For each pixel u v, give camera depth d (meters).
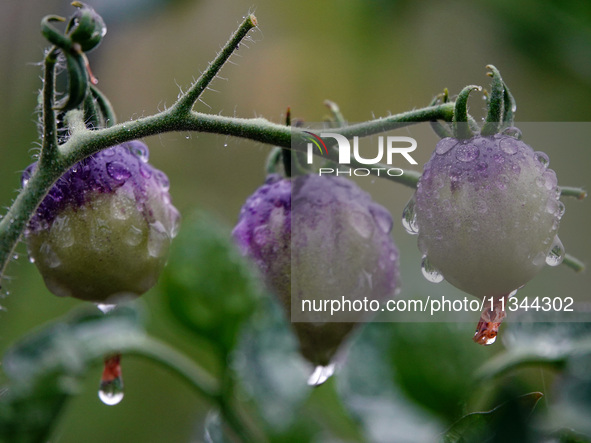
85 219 0.23
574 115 0.32
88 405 0.32
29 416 0.26
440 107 0.23
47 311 0.32
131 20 0.34
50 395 0.26
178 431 0.32
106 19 0.34
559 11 0.32
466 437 0.23
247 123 0.23
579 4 0.32
